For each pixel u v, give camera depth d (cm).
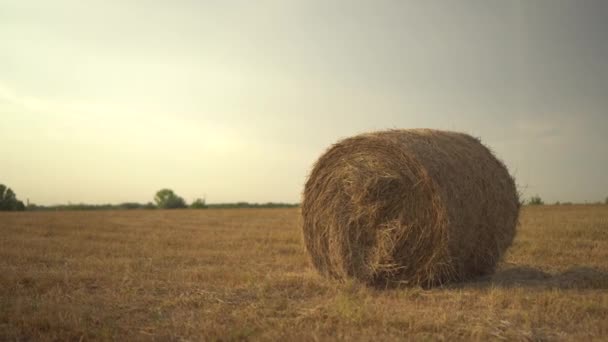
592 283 788
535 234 1491
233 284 803
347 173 888
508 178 944
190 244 1379
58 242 1388
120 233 1692
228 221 2336
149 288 769
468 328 536
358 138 881
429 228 796
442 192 780
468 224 811
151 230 1823
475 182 836
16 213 3234
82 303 670
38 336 533
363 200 859
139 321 588
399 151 826
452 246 786
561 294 694
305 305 660
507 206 909
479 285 811
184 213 3216
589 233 1506
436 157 809
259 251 1231
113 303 668
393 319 572
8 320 577
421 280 812
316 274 928
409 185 818
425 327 549
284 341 504
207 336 521
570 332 538
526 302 656
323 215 921
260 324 564
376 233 852
